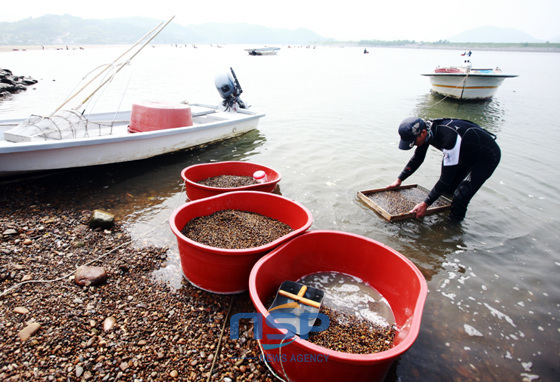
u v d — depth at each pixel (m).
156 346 2.13
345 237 2.79
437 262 3.35
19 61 31.22
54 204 3.88
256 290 2.13
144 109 5.27
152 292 2.62
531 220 4.24
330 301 2.59
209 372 2.00
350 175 5.40
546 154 6.75
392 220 4.01
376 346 2.18
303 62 38.38
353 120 9.25
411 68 32.56
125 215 3.81
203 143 6.09
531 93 16.09
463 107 12.10
